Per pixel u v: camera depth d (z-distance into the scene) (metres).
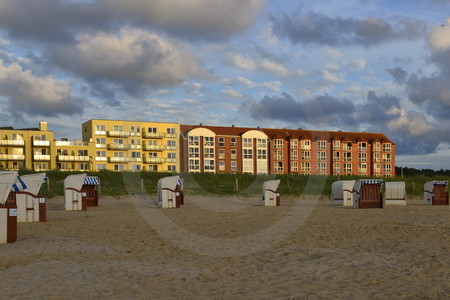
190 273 7.53
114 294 6.15
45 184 36.47
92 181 26.20
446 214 19.55
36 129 77.00
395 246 10.08
